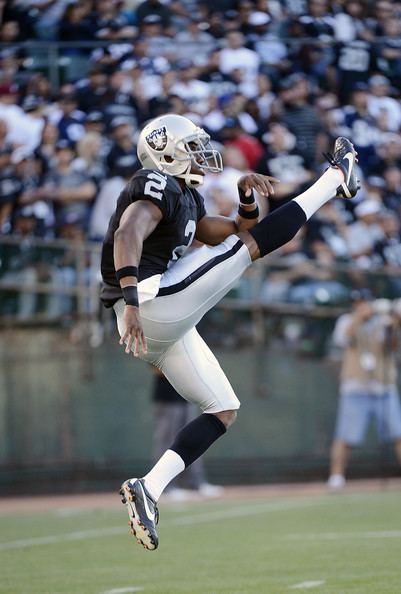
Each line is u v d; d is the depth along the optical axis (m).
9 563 22.44
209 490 39.38
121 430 42.03
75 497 41.03
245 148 45.53
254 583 18.47
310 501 35.84
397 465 42.00
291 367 42.66
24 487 41.81
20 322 41.91
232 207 43.84
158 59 47.41
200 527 29.11
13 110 46.50
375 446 42.53
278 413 42.56
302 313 42.53
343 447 40.28
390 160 47.50
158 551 24.17
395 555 21.80
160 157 16.62
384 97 48.19
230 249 16.19
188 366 16.31
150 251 15.85
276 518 30.83
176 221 15.84
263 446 42.56
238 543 25.25
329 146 46.88
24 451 41.88
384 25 49.56
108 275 16.12
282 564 21.14
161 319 15.65
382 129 47.81
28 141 45.91
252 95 46.97
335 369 42.75
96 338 42.03
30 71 47.22
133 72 47.06
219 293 16.11
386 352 40.34
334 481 40.25
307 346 42.66
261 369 42.53
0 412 41.88
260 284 42.53
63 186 44.88
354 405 40.03
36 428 41.91
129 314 14.63
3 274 41.75
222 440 42.53
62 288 41.84
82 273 41.97
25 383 41.88
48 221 44.62
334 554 22.41
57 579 19.70
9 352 41.91
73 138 45.62
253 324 42.56
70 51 47.19
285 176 45.66
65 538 27.31
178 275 15.83
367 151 47.31
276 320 42.59
